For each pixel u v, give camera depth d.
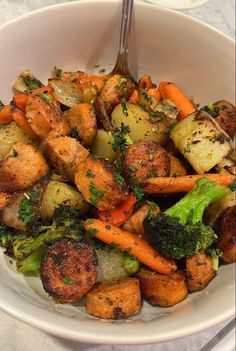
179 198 0.30
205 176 0.29
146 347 0.29
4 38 0.31
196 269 0.27
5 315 0.28
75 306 0.26
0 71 0.33
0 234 0.28
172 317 0.25
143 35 0.35
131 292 0.26
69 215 0.27
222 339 0.29
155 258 0.27
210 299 0.26
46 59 0.35
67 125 0.30
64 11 0.33
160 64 0.36
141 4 0.33
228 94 0.35
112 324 0.24
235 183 0.30
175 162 0.31
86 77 0.34
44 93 0.30
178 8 0.41
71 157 0.28
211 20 0.44
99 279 0.27
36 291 0.27
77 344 0.28
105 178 0.27
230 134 0.35
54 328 0.22
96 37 0.35
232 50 0.34
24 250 0.27
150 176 0.29
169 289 0.26
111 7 0.33
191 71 0.36
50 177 0.29
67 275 0.25
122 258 0.27
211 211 0.30
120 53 0.35
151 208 0.29
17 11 0.39
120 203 0.28
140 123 0.31
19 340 0.28
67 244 0.26
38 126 0.29
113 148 0.30
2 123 0.32
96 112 0.32
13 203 0.27
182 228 0.26
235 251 0.27
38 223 0.28
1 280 0.25
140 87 0.35
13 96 0.34
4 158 0.29
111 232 0.27
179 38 0.35
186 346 0.29
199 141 0.30
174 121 0.33
